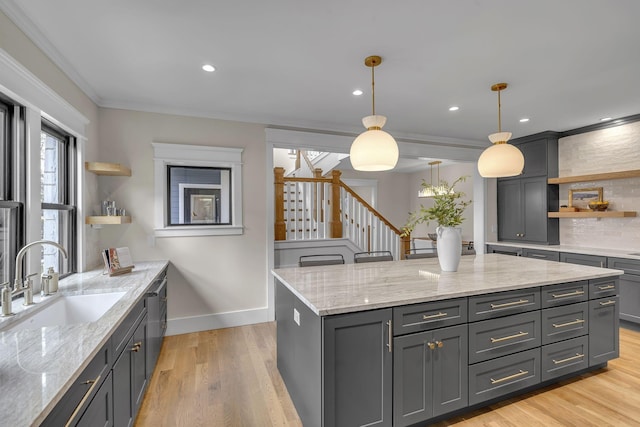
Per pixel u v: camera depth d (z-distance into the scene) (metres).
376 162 2.12
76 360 1.11
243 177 3.63
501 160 2.41
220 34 2.00
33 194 1.91
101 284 2.22
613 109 3.45
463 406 1.92
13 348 1.21
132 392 1.80
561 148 4.49
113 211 2.92
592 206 4.06
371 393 1.69
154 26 1.90
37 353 1.17
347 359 1.63
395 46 2.15
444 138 4.74
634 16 1.81
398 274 2.43
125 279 2.39
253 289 3.68
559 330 2.27
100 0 1.66
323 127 3.98
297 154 6.71
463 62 2.37
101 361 1.33
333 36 2.03
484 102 3.23
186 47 2.15
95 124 3.02
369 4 1.71
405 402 1.77
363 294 1.85
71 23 1.86
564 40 2.07
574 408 2.07
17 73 1.71
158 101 3.16
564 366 2.29
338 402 1.61
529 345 2.14
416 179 7.99
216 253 3.52
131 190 3.19
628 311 3.45
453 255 2.52
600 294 2.47
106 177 3.11
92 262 2.91
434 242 5.63
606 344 2.49
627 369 2.57
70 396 1.04
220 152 3.51
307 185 4.31
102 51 2.19
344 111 3.49
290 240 4.12
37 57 1.98
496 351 2.03
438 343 1.85
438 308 1.85
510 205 4.96
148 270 2.75
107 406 1.40
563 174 4.46
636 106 3.35
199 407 2.09
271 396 2.21
